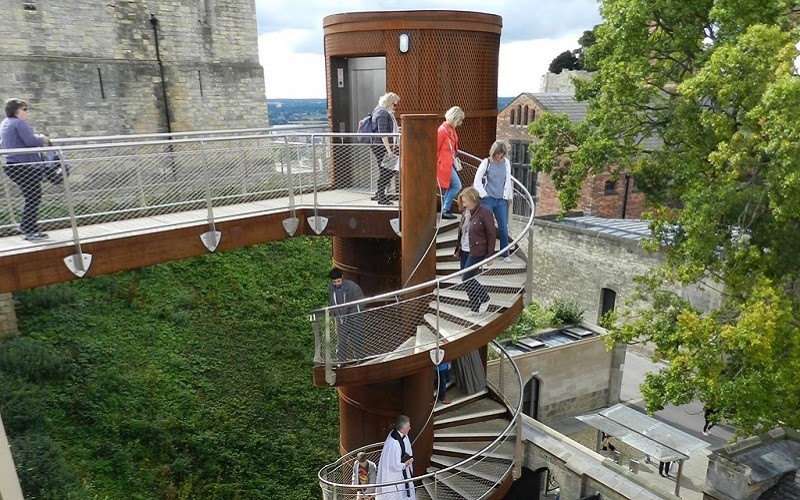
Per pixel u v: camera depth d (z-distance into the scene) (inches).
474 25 391.5
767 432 426.0
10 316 546.9
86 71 758.5
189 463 485.1
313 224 347.3
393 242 402.3
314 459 524.4
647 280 506.3
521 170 1148.5
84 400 496.4
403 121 285.9
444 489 335.9
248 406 558.6
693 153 453.1
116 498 433.7
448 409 386.3
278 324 664.4
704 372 396.8
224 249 316.8
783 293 406.9
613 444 597.6
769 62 368.5
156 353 577.0
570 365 649.0
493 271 340.2
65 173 256.5
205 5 856.9
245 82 917.2
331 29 412.8
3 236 275.4
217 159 373.7
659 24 498.9
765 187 386.0
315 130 442.0
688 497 517.3
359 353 299.4
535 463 489.1
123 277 652.1
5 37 693.3
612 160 519.2
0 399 454.6
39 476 407.2
